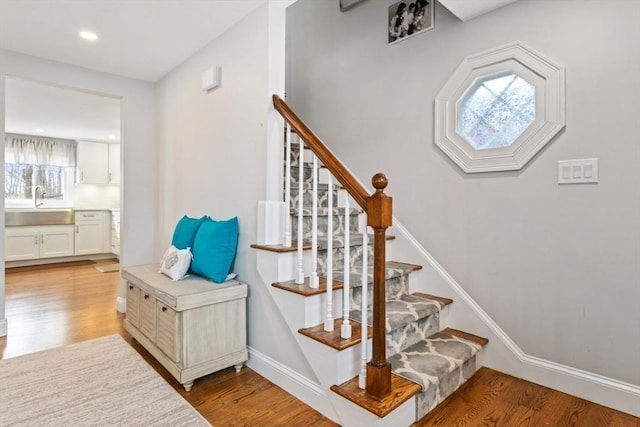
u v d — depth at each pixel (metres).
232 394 1.98
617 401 1.77
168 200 3.25
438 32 2.42
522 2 2.03
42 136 6.14
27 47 2.73
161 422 1.70
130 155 3.37
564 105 1.89
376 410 1.46
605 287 1.80
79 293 4.09
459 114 2.31
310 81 3.35
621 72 1.72
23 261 5.68
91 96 3.93
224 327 2.16
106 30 2.48
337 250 2.32
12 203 5.97
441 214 2.43
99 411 1.78
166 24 2.39
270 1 2.14
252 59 2.25
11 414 1.75
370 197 1.52
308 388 1.88
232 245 2.30
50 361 2.33
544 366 1.99
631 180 1.71
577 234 1.87
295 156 2.87
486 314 2.21
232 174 2.42
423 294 2.47
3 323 2.77
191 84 2.88
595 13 1.79
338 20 3.09
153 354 2.26
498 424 1.67
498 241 2.16
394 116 2.69
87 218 6.27
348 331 1.71
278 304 1.99
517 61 2.04
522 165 2.04
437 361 1.88
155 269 2.71
